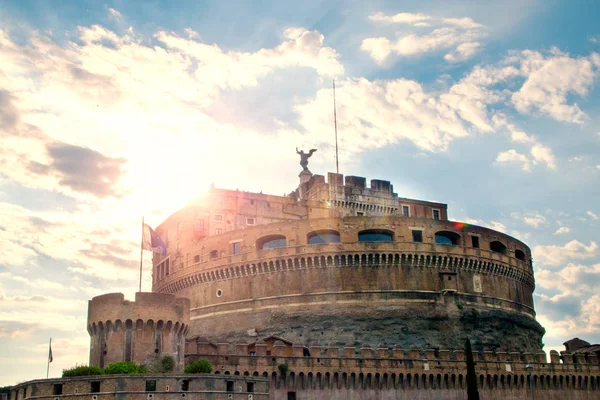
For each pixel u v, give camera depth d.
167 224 138.25
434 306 113.75
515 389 106.00
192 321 120.25
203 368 83.06
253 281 116.19
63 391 74.19
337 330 109.00
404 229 116.75
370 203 140.38
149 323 83.75
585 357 113.88
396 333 109.56
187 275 124.12
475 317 116.12
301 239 115.56
